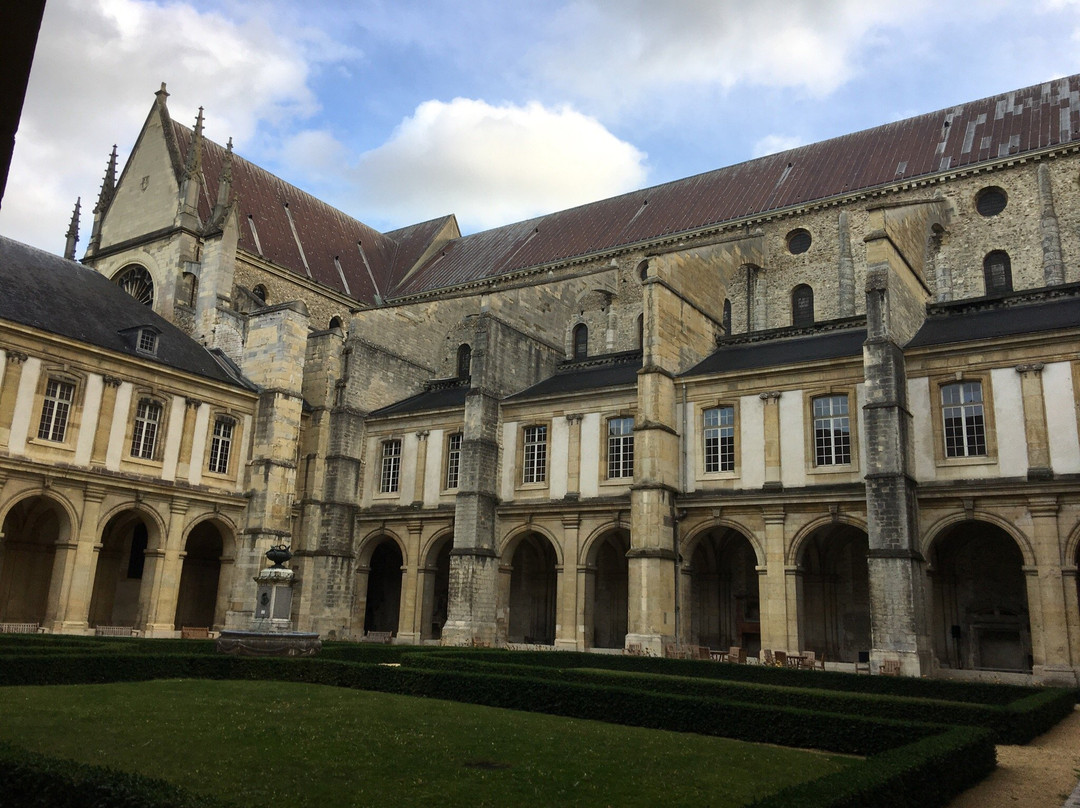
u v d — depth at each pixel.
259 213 58.62
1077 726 19.48
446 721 16.50
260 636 25.94
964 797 12.03
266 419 41.88
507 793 10.73
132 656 21.95
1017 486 28.83
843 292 45.09
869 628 35.53
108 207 55.75
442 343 53.06
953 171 43.31
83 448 35.03
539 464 40.72
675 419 36.78
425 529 43.12
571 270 55.41
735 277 48.69
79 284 40.38
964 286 42.31
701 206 53.72
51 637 28.00
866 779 9.70
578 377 44.50
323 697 19.47
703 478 35.53
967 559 33.81
